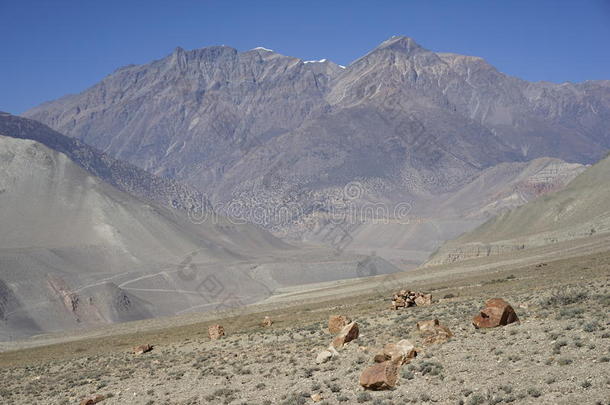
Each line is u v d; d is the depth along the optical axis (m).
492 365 22.59
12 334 136.00
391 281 135.88
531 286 56.09
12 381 42.50
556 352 22.31
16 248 196.88
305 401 22.56
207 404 24.86
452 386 21.14
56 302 162.88
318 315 63.50
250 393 25.34
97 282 180.88
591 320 26.59
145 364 40.12
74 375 40.38
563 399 18.02
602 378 18.88
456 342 27.50
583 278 56.31
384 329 36.75
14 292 160.12
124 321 163.62
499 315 29.72
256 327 59.66
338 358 28.89
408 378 22.86
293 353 33.59
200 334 62.16
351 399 21.78
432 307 48.00
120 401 28.12
